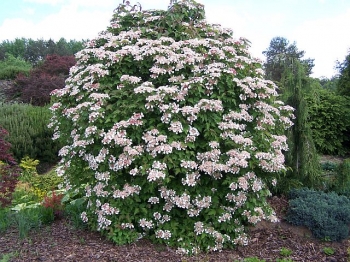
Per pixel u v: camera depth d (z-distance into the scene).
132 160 3.50
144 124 3.70
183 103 3.72
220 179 3.82
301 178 5.55
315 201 4.72
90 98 3.88
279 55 6.07
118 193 3.61
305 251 3.97
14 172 4.84
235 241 3.91
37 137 8.27
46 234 4.13
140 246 3.77
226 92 3.91
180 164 3.51
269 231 4.43
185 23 4.52
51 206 4.72
